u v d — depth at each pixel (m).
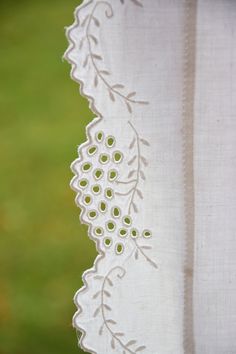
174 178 0.48
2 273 1.22
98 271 0.48
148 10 0.46
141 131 0.47
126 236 0.48
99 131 0.46
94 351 0.49
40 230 1.36
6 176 1.56
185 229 0.48
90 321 0.49
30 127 1.78
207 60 0.47
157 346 0.50
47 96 1.93
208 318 0.50
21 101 1.91
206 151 0.48
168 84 0.47
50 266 1.24
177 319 0.50
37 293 1.16
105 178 0.47
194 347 0.50
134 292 0.49
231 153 0.48
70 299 1.13
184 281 0.49
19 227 1.37
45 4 2.51
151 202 0.48
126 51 0.46
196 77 0.47
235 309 0.50
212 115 0.47
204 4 0.46
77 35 0.45
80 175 0.46
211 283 0.49
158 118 0.47
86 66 0.46
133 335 0.49
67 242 1.31
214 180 0.48
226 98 0.47
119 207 0.47
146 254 0.49
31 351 1.00
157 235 0.49
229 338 0.50
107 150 0.47
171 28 0.47
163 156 0.48
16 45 2.22
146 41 0.46
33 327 1.07
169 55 0.47
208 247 0.49
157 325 0.50
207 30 0.47
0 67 2.10
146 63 0.47
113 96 0.46
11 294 1.16
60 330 1.05
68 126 1.77
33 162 1.61
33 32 2.29
